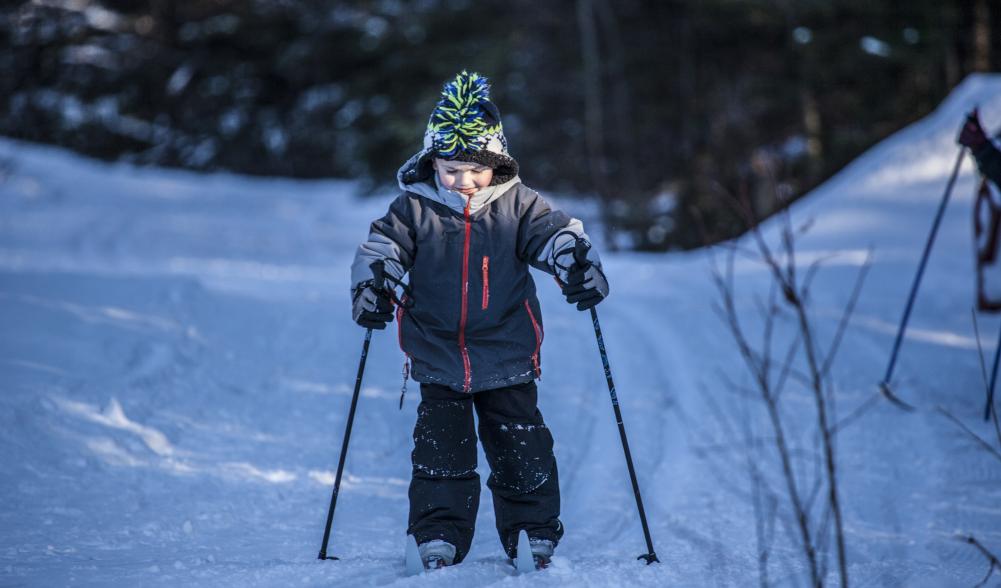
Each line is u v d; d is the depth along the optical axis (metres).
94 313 20.66
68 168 84.75
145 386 16.06
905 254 33.72
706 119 66.81
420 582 7.91
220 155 98.31
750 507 11.85
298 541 10.15
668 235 60.91
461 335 8.93
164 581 7.99
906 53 60.59
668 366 20.17
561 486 12.91
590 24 64.88
